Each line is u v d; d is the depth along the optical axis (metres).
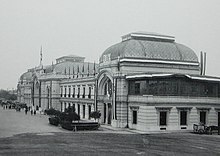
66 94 91.06
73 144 36.62
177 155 31.33
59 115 61.22
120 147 35.16
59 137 42.66
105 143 37.84
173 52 61.88
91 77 71.81
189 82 53.81
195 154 32.09
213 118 55.75
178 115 52.22
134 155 30.73
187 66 62.59
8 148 33.28
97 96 65.06
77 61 112.31
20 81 163.38
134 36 62.94
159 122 50.88
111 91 60.09
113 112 56.72
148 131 49.91
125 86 55.88
